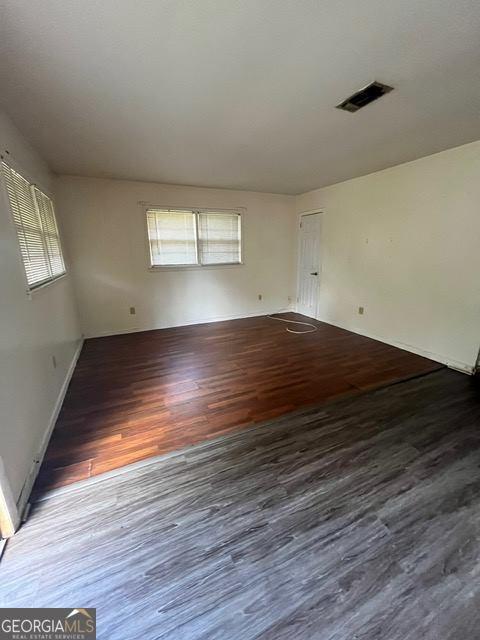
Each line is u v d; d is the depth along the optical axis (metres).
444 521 1.38
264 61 1.52
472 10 1.18
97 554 1.24
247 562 1.21
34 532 1.33
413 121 2.27
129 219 4.25
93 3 1.13
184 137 2.55
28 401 1.72
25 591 1.10
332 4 1.15
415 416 2.24
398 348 3.75
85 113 2.07
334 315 4.88
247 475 1.67
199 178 4.07
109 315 4.38
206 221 4.83
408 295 3.57
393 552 1.24
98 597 1.09
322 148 2.87
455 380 2.84
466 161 2.80
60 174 3.72
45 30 1.26
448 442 1.94
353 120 2.25
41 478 1.65
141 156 3.06
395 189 3.55
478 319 2.86
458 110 2.09
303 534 1.32
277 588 1.11
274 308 5.82
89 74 1.61
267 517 1.41
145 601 1.08
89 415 2.28
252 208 5.15
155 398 2.54
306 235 5.30
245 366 3.23
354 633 0.98
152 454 1.85
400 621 1.01
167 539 1.30
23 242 2.06
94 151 2.87
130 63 1.52
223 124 2.30
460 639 0.96
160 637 0.97
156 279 4.61
